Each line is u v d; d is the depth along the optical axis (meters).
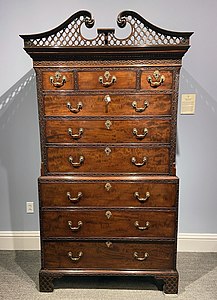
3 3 2.22
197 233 2.54
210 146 2.40
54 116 1.83
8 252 2.54
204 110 2.35
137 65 1.75
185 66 2.28
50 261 2.00
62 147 1.86
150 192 1.88
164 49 1.69
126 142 1.85
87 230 1.95
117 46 1.68
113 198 1.90
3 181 2.50
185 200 2.49
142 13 2.22
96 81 1.78
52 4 2.22
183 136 2.39
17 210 2.54
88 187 1.89
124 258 1.98
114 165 1.88
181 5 2.20
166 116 1.81
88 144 1.86
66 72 1.77
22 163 2.47
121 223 1.93
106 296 1.98
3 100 2.38
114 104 1.80
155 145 1.84
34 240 2.57
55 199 1.91
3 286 2.08
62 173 1.90
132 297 1.97
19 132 2.42
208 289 2.04
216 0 2.19
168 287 1.99
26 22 2.25
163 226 1.93
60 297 1.96
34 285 2.09
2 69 2.33
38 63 1.76
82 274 1.99
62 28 1.74
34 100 2.37
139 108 1.80
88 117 1.82
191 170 2.45
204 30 2.23
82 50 1.71
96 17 2.22
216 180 2.46
